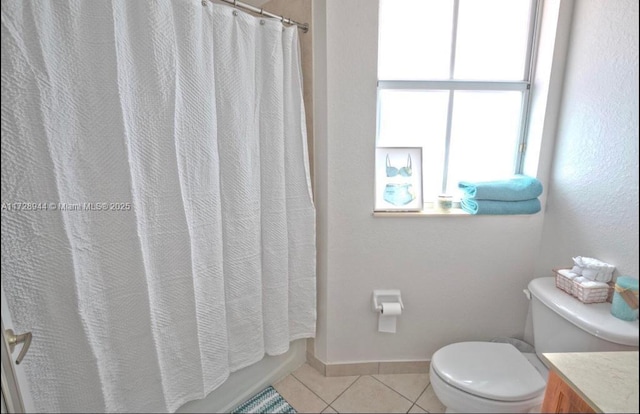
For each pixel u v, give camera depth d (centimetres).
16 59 71
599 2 111
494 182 145
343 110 138
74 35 79
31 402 79
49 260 81
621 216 97
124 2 88
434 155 164
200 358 118
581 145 120
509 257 153
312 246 151
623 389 63
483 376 121
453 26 150
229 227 124
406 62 154
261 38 123
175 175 101
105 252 92
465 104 158
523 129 154
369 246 153
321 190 148
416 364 168
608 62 105
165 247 104
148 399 107
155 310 105
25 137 74
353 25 131
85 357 91
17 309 78
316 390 159
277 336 149
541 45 141
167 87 96
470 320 162
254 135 126
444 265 155
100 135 86
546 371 125
